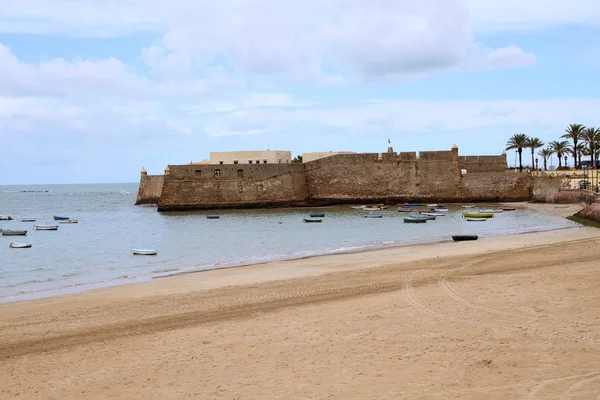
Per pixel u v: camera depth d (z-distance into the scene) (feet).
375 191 288.92
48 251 145.79
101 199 566.77
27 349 51.78
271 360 45.52
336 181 290.56
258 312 61.82
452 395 36.81
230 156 318.04
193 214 267.80
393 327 52.39
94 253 137.90
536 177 284.00
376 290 70.13
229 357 46.80
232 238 164.86
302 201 290.35
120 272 103.60
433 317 55.06
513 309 56.70
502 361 42.34
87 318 62.80
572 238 127.13
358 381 40.11
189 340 52.13
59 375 44.65
